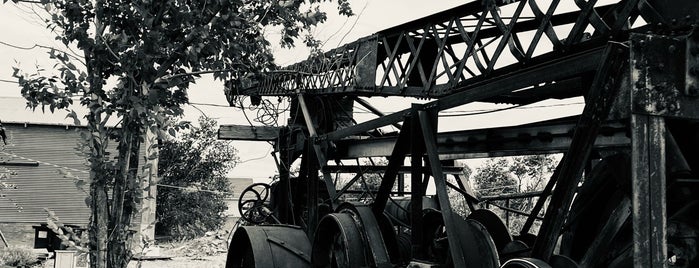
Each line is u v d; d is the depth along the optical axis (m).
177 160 47.81
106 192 7.51
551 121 7.47
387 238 9.30
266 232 11.15
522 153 7.80
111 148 24.44
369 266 8.98
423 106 8.09
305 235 11.26
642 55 4.48
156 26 7.66
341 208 10.07
